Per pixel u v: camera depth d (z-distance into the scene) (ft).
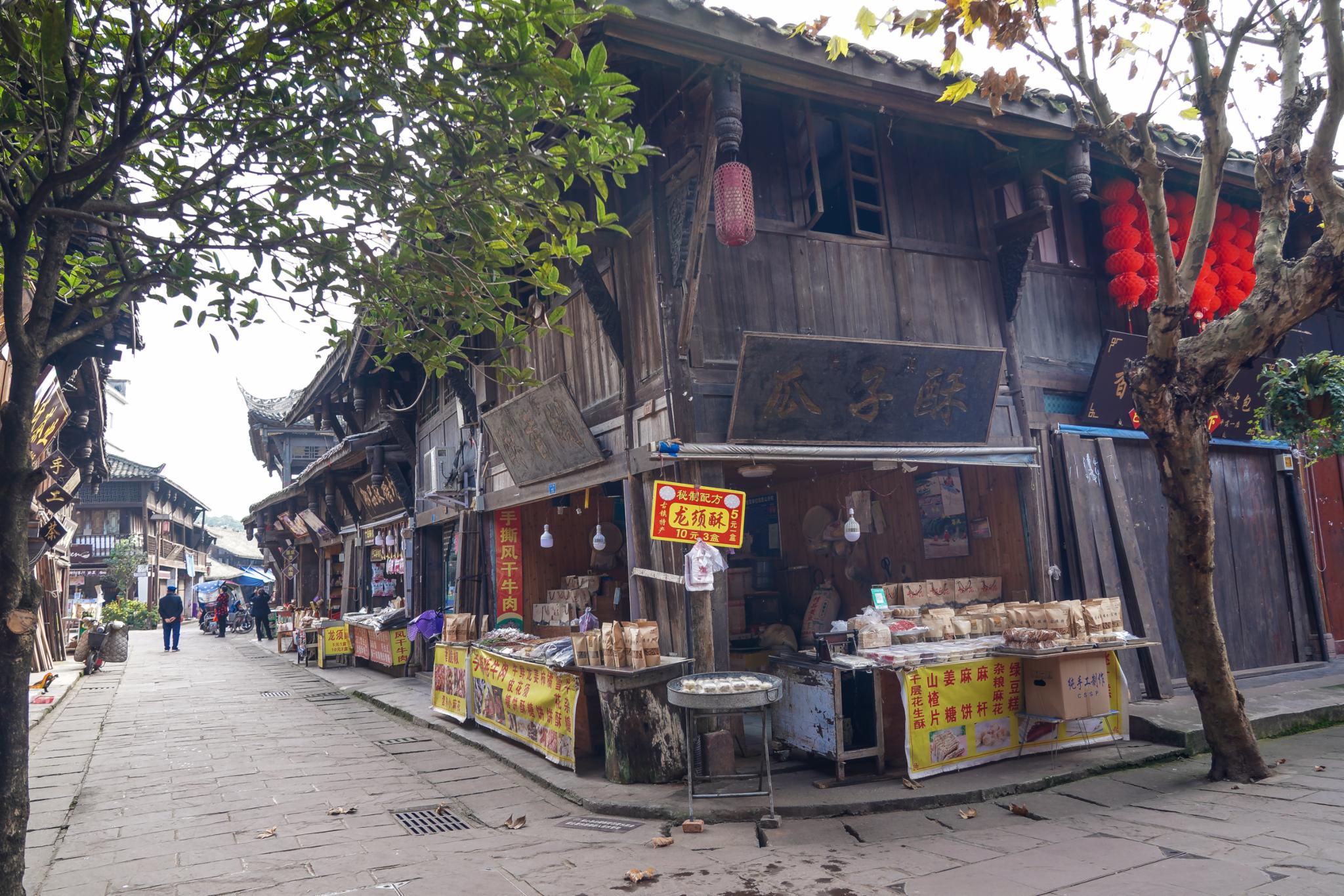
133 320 31.32
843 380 21.33
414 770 22.12
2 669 10.18
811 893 12.74
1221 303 29.40
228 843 15.94
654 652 19.58
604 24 16.99
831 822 16.43
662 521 19.45
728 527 20.25
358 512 55.11
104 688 40.91
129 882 13.89
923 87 20.75
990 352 23.11
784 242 22.70
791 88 20.06
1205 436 17.83
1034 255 27.78
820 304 22.88
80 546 110.63
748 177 18.94
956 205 25.99
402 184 13.34
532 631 33.88
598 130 12.46
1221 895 11.80
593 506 35.55
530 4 11.72
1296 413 20.24
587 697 22.89
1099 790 17.88
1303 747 20.38
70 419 42.75
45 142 11.94
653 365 21.99
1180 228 28.30
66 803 19.06
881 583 30.09
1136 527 27.27
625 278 23.63
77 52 11.48
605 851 15.05
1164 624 27.07
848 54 19.38
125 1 10.89
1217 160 17.22
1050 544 25.21
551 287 14.10
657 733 19.24
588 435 24.58
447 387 40.75
